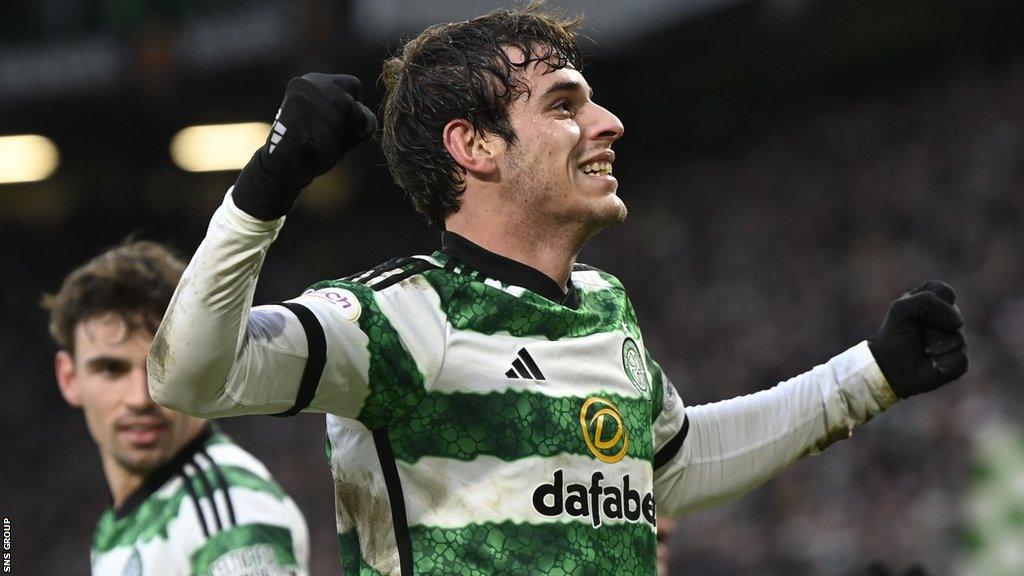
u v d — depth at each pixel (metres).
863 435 34.06
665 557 8.76
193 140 61.50
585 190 5.81
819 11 48.44
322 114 4.70
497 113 5.77
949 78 50.88
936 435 32.66
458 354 5.36
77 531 51.16
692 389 43.88
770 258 48.28
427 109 5.89
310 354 5.02
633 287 51.53
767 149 54.53
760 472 6.80
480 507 5.25
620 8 48.78
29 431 56.66
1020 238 40.12
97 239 68.62
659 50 51.75
